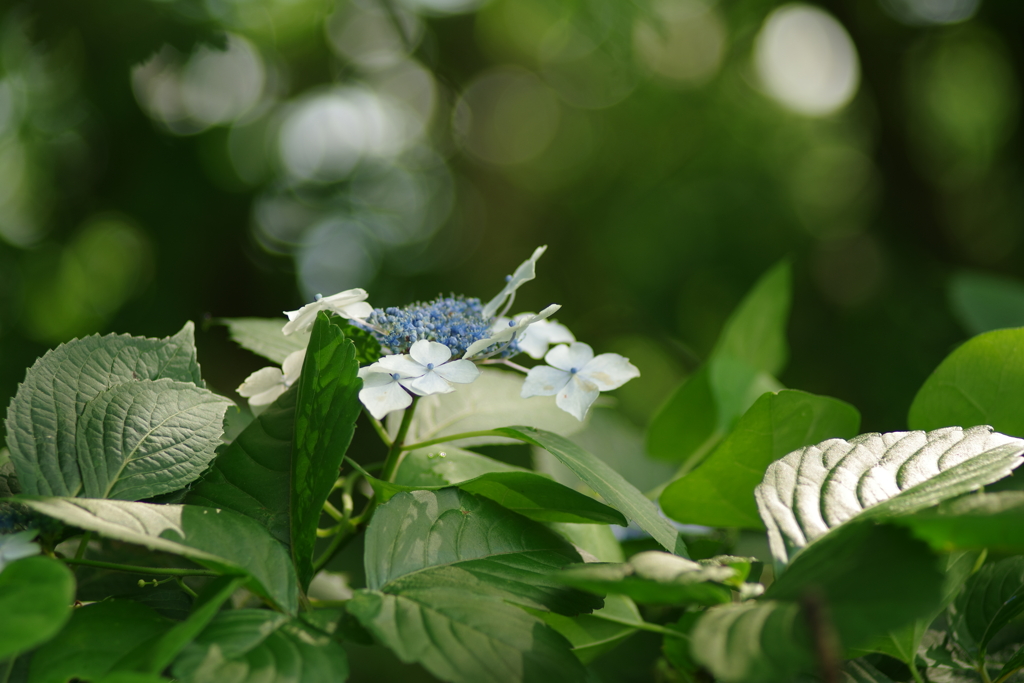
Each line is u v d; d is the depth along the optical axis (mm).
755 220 2680
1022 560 730
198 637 654
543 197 2910
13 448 700
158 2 1463
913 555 641
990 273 2146
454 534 712
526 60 2730
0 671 680
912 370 1844
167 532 673
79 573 741
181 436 720
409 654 654
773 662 626
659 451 926
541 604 697
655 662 794
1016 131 2203
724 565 679
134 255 1961
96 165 1773
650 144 2986
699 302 2637
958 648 728
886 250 2299
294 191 2160
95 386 728
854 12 2371
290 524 705
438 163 2701
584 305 2729
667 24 1601
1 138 1744
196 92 1879
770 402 737
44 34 1417
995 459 682
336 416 705
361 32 2238
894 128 2340
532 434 738
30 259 1871
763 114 2980
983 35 2297
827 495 685
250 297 1965
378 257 2309
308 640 663
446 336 742
